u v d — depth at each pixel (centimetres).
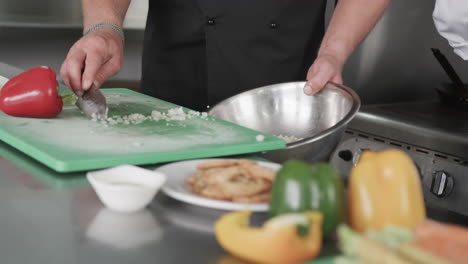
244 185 75
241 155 104
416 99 218
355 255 52
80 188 82
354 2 151
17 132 104
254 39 159
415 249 50
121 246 64
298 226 57
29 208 74
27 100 113
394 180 61
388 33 208
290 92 136
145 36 172
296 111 135
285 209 62
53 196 78
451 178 147
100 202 77
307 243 58
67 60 120
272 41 160
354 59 206
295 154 108
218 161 85
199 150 98
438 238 53
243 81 162
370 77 210
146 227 70
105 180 75
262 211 74
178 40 164
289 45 162
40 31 214
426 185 153
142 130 109
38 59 217
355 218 62
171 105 135
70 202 77
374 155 65
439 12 165
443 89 189
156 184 74
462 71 216
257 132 112
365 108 175
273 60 162
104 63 130
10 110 114
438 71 219
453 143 147
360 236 52
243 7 157
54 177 87
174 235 68
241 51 160
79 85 118
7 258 60
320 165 65
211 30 159
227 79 162
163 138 104
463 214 145
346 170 171
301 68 166
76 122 113
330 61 138
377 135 165
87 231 68
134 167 78
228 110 132
